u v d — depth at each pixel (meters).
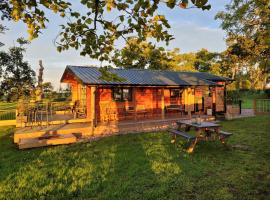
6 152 7.95
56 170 5.79
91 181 5.03
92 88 11.36
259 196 4.22
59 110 16.38
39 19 2.52
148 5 2.12
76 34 2.69
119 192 4.46
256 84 35.16
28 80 15.27
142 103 15.30
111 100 14.09
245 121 13.89
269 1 5.40
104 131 11.49
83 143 9.28
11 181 5.14
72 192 4.52
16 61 15.22
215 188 4.58
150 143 8.75
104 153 7.45
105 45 2.75
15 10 2.35
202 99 17.70
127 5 2.36
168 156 6.84
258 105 24.73
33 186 4.85
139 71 16.77
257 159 6.36
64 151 7.90
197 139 7.48
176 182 4.88
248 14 7.09
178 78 16.12
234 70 28.19
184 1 1.96
